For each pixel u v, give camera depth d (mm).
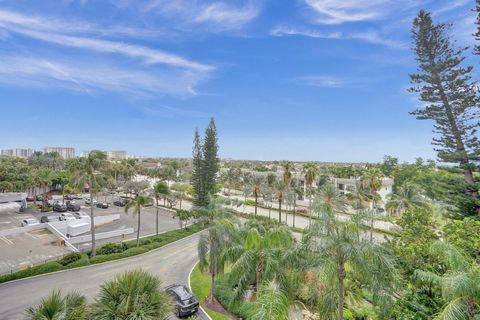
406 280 12953
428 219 17047
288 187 45500
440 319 7695
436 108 24984
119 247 27047
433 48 24938
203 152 49781
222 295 16750
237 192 85062
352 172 78938
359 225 10180
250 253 13406
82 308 9164
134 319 8914
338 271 9820
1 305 16047
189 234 35375
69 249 26688
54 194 68688
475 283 7520
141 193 30484
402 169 65562
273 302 9250
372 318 12445
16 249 26328
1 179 55062
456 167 24469
